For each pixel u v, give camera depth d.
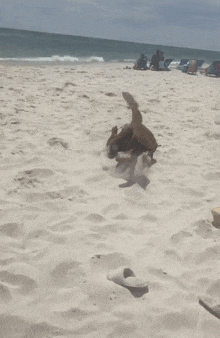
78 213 3.78
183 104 10.12
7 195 4.07
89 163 5.23
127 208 4.02
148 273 2.93
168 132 7.23
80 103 9.02
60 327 2.29
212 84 15.41
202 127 7.84
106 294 2.63
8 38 51.16
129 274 2.88
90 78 13.68
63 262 2.94
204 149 6.43
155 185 4.69
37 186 4.35
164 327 2.38
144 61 20.17
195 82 15.64
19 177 4.52
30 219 3.59
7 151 5.38
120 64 23.20
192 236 3.55
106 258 3.07
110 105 9.05
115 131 5.18
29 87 10.46
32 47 36.16
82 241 3.29
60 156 5.41
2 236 3.28
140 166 4.93
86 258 3.04
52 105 8.59
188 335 2.33
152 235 3.51
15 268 2.81
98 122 7.46
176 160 5.70
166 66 21.09
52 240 3.27
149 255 3.18
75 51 35.84
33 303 2.49
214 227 3.77
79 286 2.70
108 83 12.70
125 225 3.64
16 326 2.27
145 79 15.02
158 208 4.09
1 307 2.41
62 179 4.59
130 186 4.57
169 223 3.77
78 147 5.86
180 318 2.46
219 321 2.46
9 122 6.82
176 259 3.16
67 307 2.47
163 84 13.79
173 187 4.66
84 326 2.31
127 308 2.51
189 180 4.96
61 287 2.69
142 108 9.10
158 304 2.58
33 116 7.48
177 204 4.22
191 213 4.03
